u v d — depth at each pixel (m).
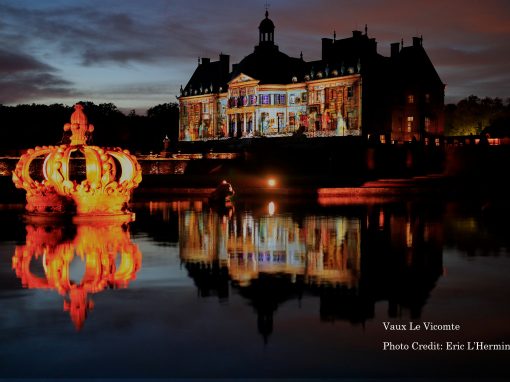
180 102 165.12
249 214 41.84
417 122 126.50
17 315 14.64
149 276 19.45
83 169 88.69
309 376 10.97
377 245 26.67
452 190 70.62
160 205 51.19
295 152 99.00
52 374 11.01
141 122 190.38
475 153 91.88
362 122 119.50
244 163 97.56
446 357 11.88
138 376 10.92
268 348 12.36
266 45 142.25
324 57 131.50
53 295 16.72
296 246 26.33
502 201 56.56
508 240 28.17
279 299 16.34
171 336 13.09
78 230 31.53
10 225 33.38
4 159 87.38
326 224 35.25
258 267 21.19
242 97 141.25
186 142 149.75
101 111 186.25
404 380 10.84
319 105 128.12
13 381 10.70
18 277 19.09
